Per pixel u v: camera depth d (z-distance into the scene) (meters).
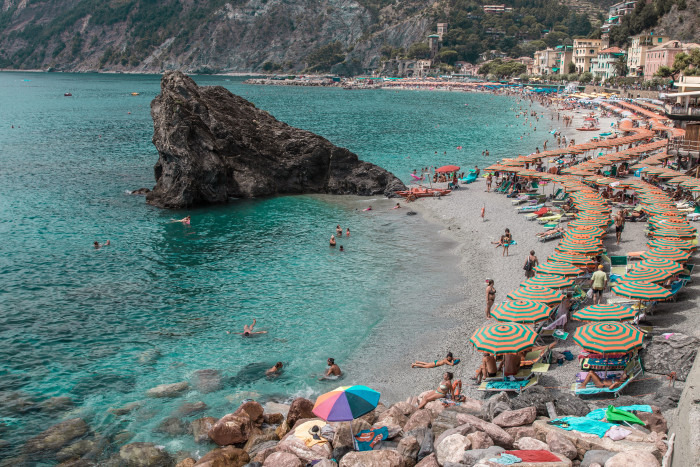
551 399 20.23
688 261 34.94
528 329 23.17
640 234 43.47
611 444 16.81
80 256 43.12
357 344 28.95
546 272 31.16
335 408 18.42
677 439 15.63
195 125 58.69
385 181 64.50
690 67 139.38
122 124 141.62
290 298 34.91
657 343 23.00
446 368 26.20
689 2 191.88
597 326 22.59
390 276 38.44
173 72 64.44
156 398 24.25
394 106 199.38
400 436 19.44
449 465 16.70
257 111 69.38
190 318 32.28
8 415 23.05
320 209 57.34
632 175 67.44
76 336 30.22
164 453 20.58
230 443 21.09
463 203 58.12
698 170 59.44
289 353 28.14
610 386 21.59
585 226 39.03
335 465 17.81
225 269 40.22
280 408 23.25
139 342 29.45
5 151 94.38
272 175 64.12
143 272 39.72
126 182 70.12
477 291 35.28
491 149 96.50
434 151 94.94
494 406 20.47
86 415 23.09
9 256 43.00
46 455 20.58
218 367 26.86
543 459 16.30
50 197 61.81
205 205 58.38
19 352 28.41
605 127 118.44
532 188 61.50
